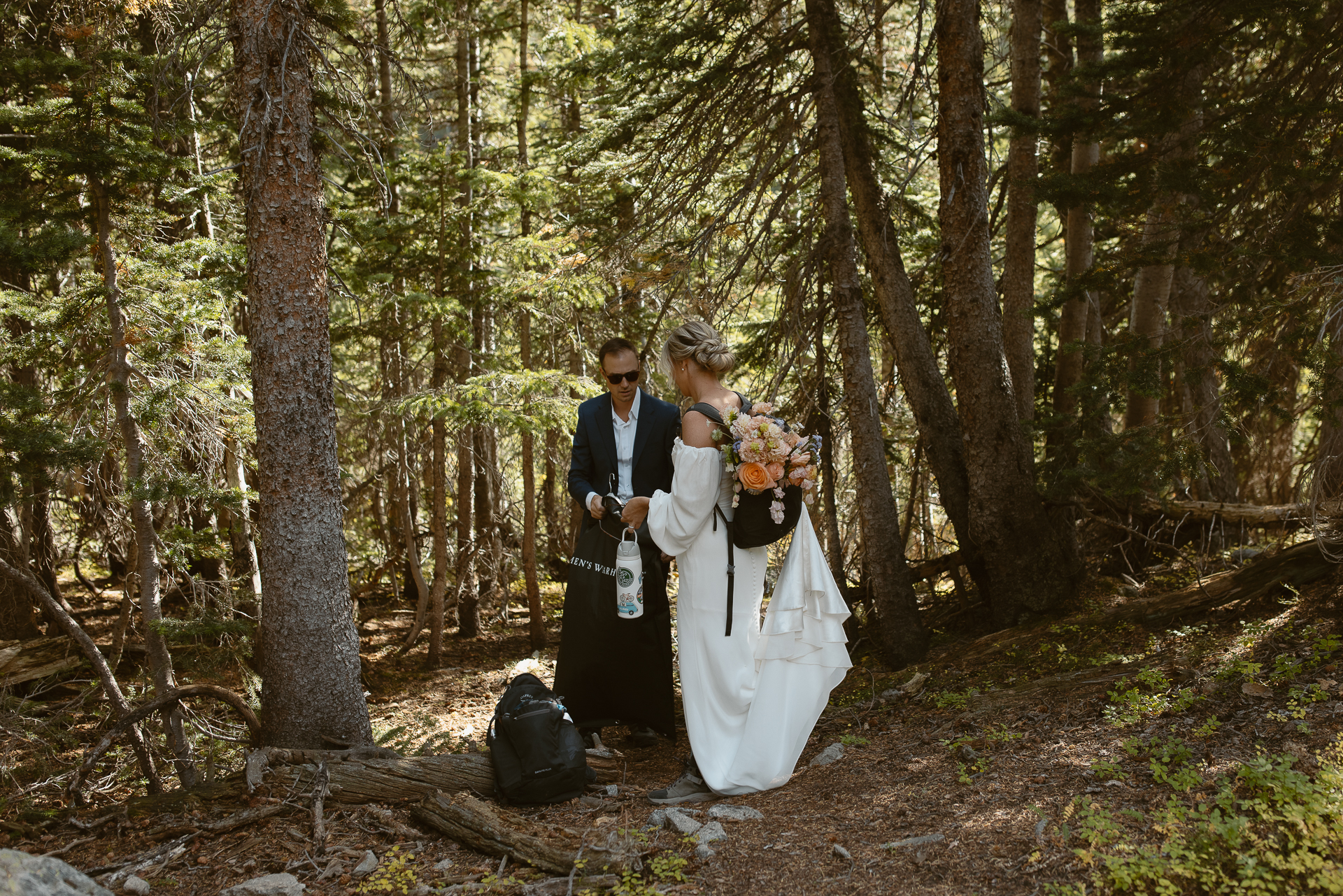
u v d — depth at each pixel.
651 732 4.73
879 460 6.70
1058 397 7.90
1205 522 6.71
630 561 4.13
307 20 4.41
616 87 8.52
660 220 7.97
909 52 10.45
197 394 6.04
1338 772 2.80
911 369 7.05
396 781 3.75
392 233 8.75
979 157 5.93
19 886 2.50
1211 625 4.81
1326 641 3.92
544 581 13.79
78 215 5.58
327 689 4.22
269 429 4.16
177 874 3.18
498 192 9.26
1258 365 5.36
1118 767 3.30
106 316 5.98
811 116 8.42
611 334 10.56
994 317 6.07
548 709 3.88
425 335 10.30
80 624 10.05
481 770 3.86
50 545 8.91
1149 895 2.45
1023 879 2.66
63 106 5.32
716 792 3.71
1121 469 5.13
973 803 3.25
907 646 6.42
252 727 4.61
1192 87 6.23
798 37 7.34
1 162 5.41
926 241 8.77
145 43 6.85
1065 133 5.98
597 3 11.77
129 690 7.07
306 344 4.20
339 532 4.34
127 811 3.67
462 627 11.45
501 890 2.93
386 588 14.11
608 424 4.53
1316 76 6.16
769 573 8.80
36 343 5.86
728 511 3.83
